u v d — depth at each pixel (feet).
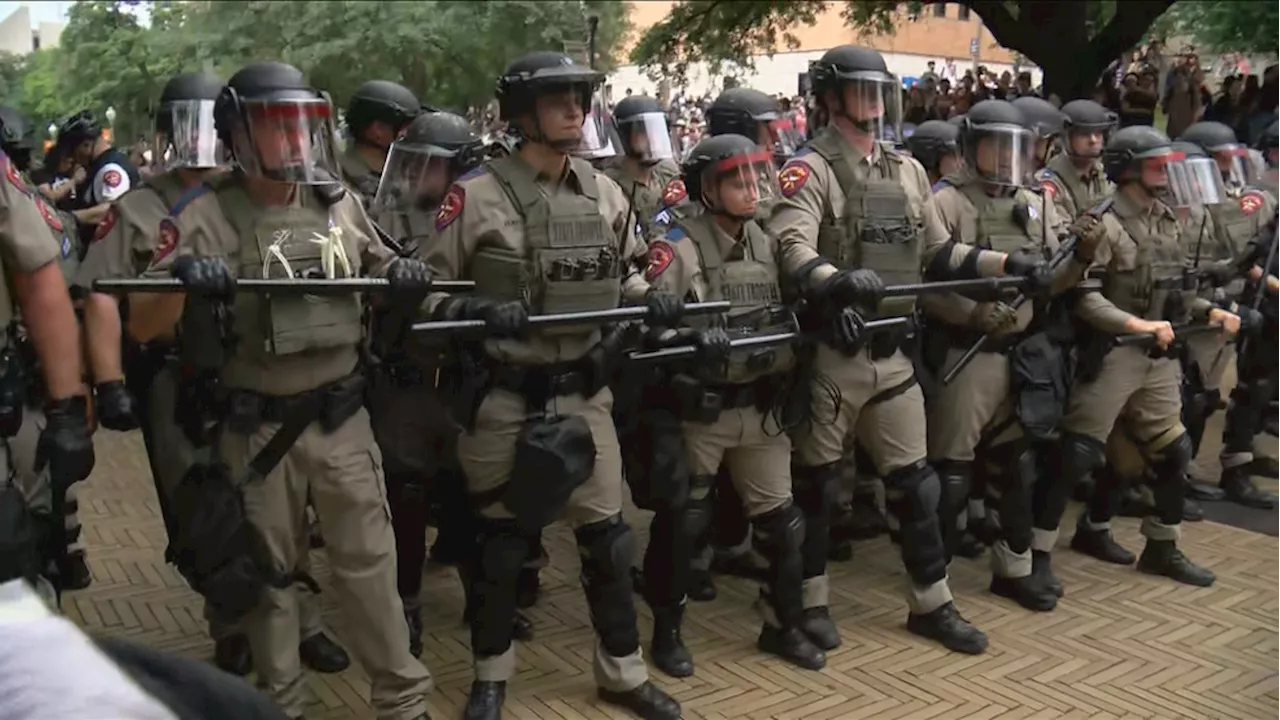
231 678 3.91
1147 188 14.84
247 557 9.43
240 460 9.48
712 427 12.16
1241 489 19.03
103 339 9.41
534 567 13.93
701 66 54.03
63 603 14.12
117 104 49.39
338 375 9.71
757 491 12.64
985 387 14.08
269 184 9.46
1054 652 13.28
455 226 10.55
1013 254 13.65
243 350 9.32
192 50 55.42
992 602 14.85
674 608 12.57
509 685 12.32
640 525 17.79
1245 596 15.02
